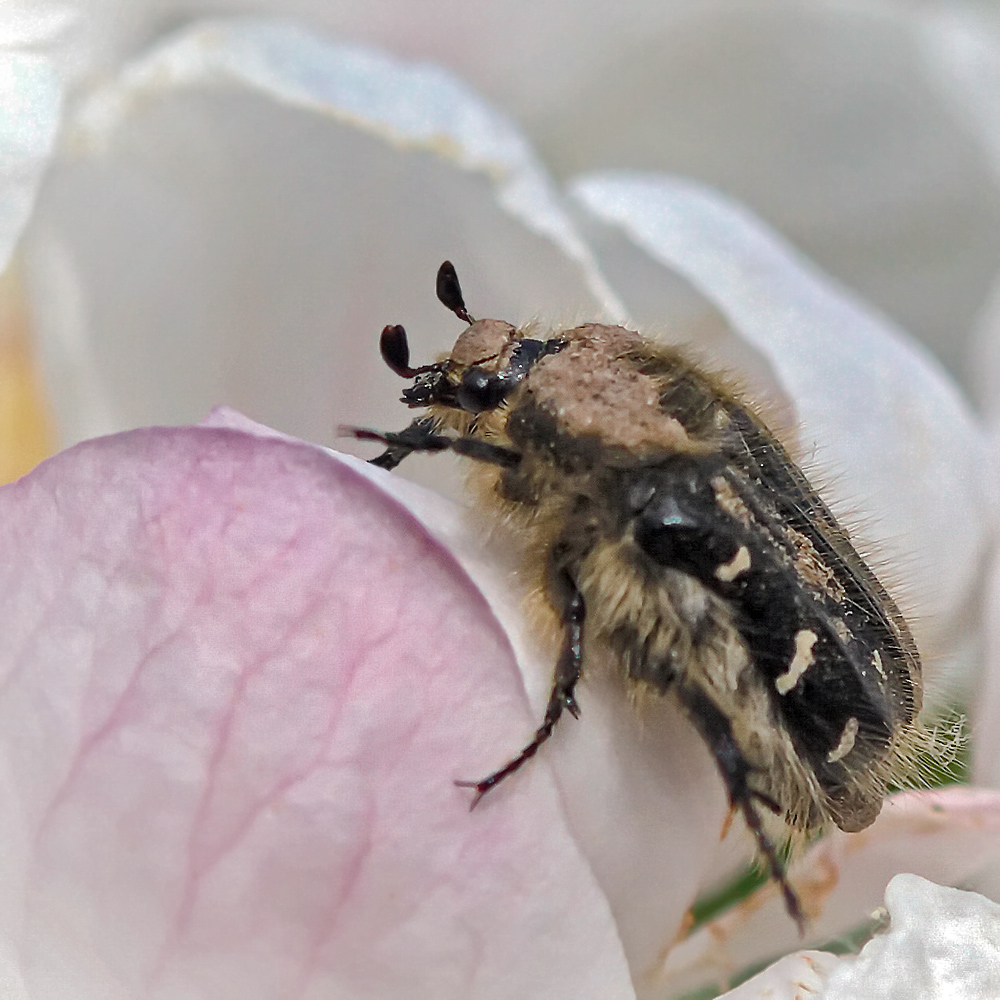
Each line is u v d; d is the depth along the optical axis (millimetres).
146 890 84
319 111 95
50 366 100
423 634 84
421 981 84
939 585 96
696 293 99
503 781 84
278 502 84
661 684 87
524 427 87
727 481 87
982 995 87
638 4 114
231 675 84
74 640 84
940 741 93
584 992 85
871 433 96
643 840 87
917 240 123
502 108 121
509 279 96
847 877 91
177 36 97
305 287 98
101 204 97
